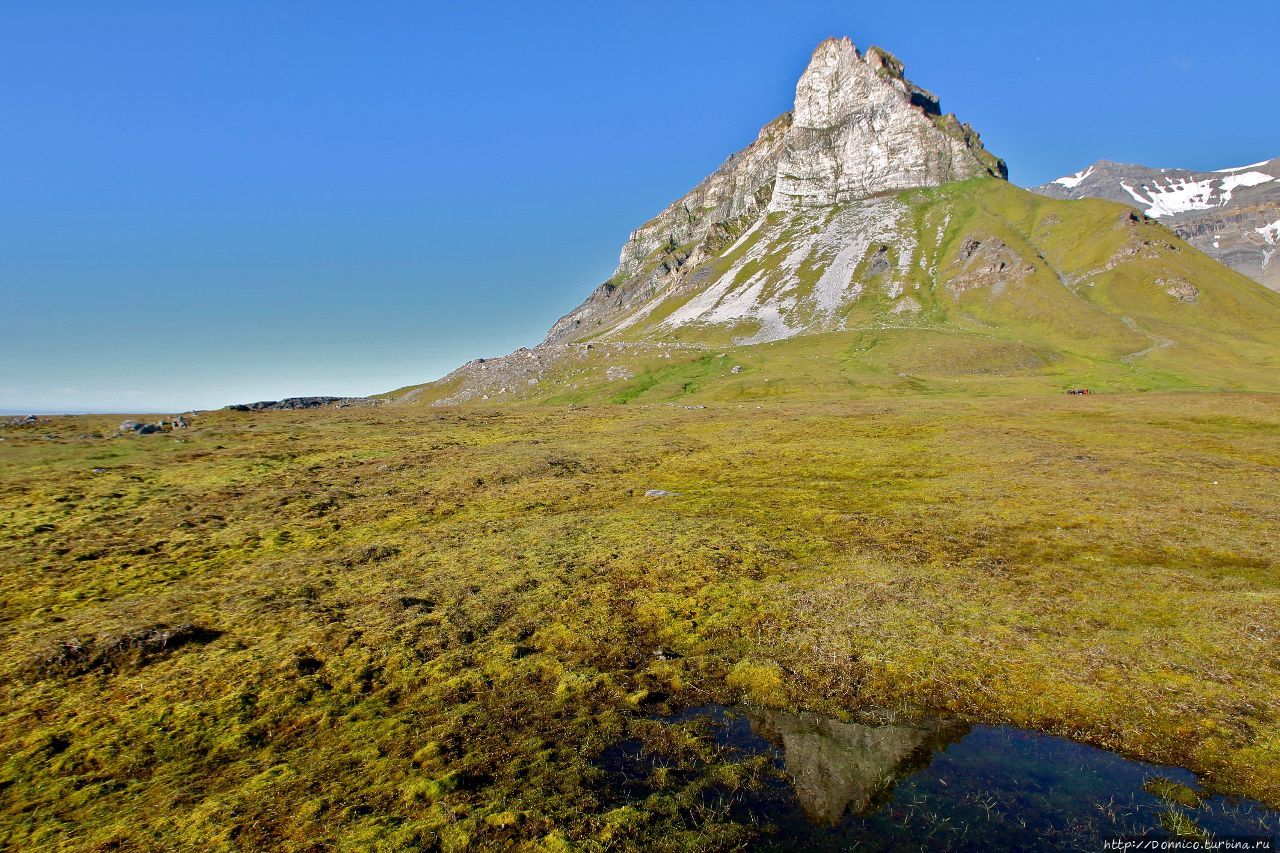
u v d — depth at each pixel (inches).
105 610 1015.0
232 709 727.1
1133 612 916.0
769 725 690.8
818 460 2262.6
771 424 3228.3
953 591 1013.8
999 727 672.4
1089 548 1228.5
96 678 793.6
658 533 1376.7
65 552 1310.3
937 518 1473.9
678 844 501.7
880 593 1007.0
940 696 729.6
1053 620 898.1
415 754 632.4
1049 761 612.1
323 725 698.2
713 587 1059.9
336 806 554.3
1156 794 558.6
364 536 1478.8
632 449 2588.6
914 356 6486.2
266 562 1272.1
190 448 2583.7
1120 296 7657.5
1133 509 1476.4
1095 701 698.2
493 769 607.5
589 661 834.8
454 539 1385.3
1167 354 5841.5
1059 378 5324.8
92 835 526.9
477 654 846.5
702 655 847.7
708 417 3624.5
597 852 490.6
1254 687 700.7
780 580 1097.4
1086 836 503.5
